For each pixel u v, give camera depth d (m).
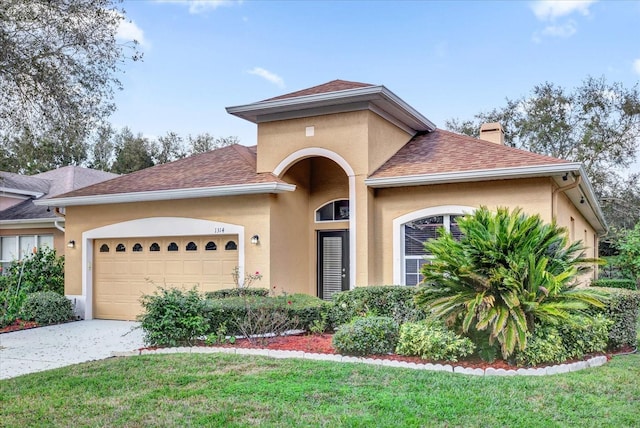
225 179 15.03
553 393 7.07
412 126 16.44
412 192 13.76
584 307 8.45
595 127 35.22
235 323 11.01
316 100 13.80
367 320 9.77
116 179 17.70
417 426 5.88
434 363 8.80
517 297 8.38
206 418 6.25
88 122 14.41
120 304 16.22
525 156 12.97
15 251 21.00
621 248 22.66
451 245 9.16
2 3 12.02
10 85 13.15
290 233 14.98
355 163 13.83
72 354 10.96
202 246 15.09
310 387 7.43
